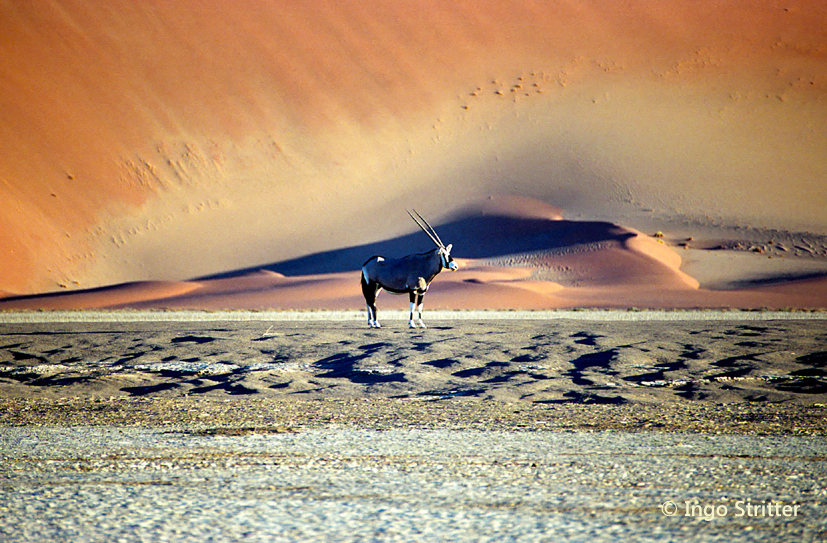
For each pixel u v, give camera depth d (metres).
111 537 21.11
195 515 23.20
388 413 46.34
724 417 43.81
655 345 74.38
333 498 25.06
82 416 46.03
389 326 103.56
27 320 144.38
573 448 33.69
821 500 24.38
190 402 52.41
